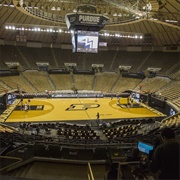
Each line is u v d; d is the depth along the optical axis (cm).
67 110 2925
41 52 4725
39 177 621
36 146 865
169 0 2431
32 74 4244
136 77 4400
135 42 4800
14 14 3394
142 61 4656
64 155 858
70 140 1511
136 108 3133
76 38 1898
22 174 646
